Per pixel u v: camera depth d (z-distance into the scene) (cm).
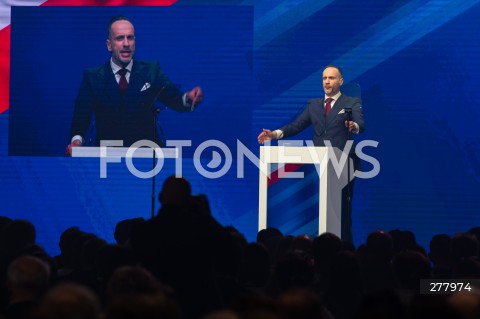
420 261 1146
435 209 2712
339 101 2422
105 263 1127
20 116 2809
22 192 2808
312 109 2439
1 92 2811
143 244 1083
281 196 2541
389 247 1361
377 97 2722
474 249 1483
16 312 909
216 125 2759
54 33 2797
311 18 2739
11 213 2811
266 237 1698
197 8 2761
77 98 2797
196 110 2759
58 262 1551
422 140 2712
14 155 2809
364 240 2719
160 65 2773
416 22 2708
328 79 2427
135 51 2781
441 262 1517
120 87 2783
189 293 1066
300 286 1091
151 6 2773
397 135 2722
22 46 2803
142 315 607
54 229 2800
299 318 681
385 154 2722
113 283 869
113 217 2788
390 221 2722
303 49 2739
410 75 2714
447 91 2703
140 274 873
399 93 2717
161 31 2773
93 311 629
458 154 2703
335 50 2733
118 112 2781
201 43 2762
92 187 2792
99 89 2788
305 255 1265
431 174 2712
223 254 1090
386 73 2722
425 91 2712
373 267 1356
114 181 2788
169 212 1091
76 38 2792
